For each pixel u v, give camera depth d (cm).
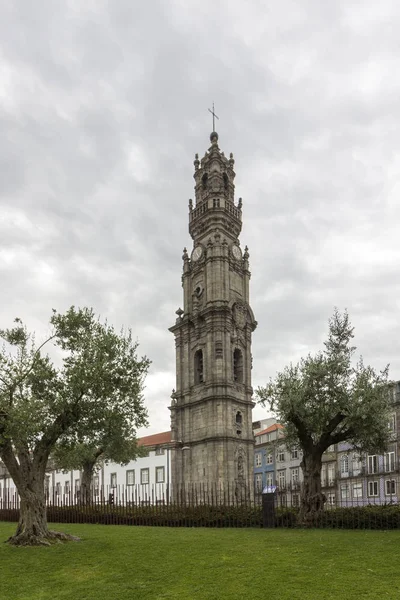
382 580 1556
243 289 7650
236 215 7944
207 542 2291
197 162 8325
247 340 7375
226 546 2177
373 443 3155
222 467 6456
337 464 7288
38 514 2478
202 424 6875
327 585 1524
